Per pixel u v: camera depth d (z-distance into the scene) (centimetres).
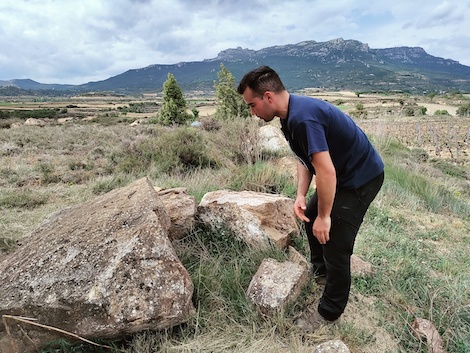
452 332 211
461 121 3219
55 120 4219
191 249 287
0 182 700
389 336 208
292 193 444
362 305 235
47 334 176
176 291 190
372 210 448
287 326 205
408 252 329
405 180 610
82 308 175
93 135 1727
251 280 237
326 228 180
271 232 288
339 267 194
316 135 165
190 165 709
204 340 192
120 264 188
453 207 545
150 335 190
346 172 188
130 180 648
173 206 308
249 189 466
